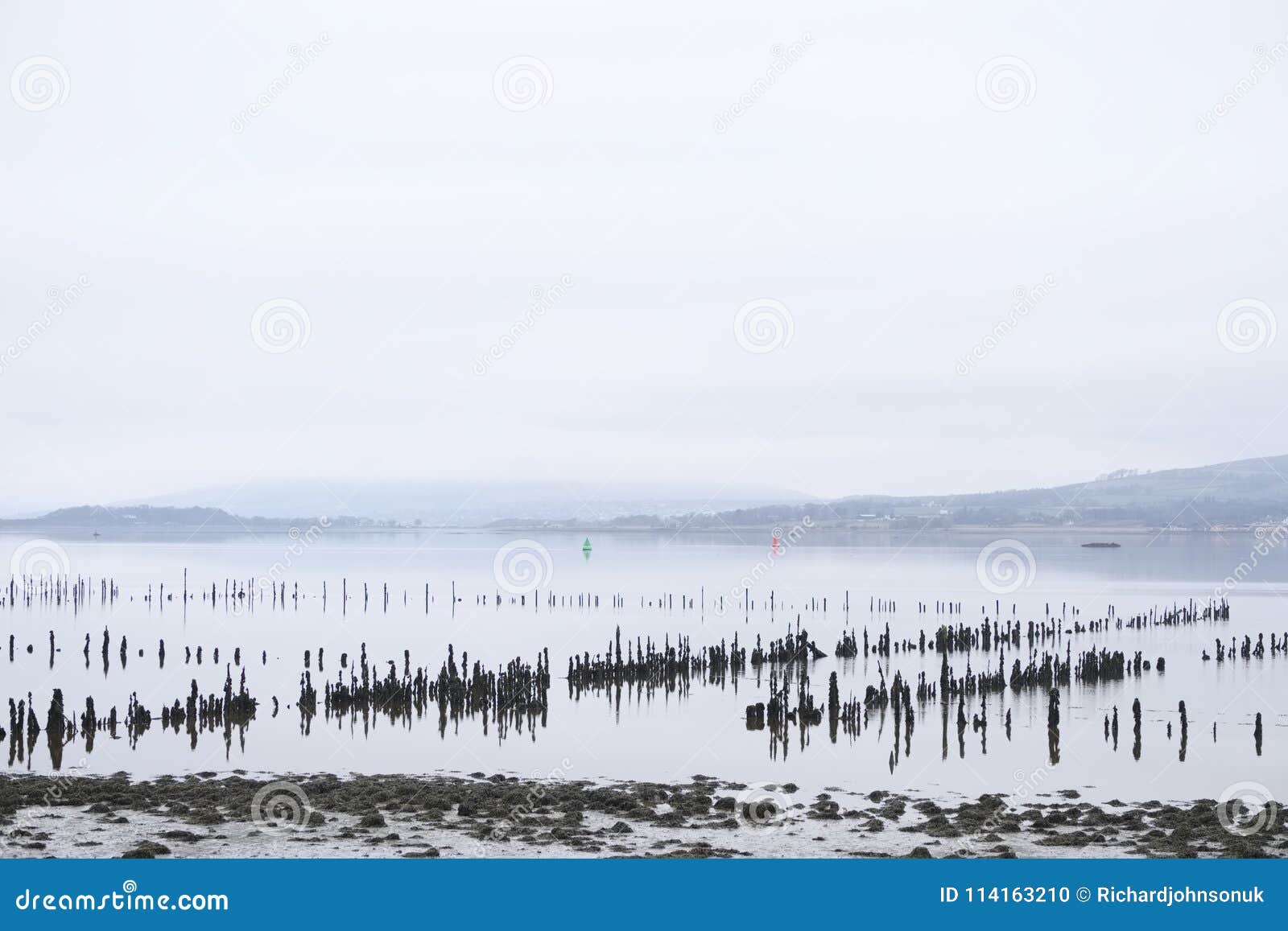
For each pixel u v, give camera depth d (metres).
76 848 54.69
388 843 56.09
